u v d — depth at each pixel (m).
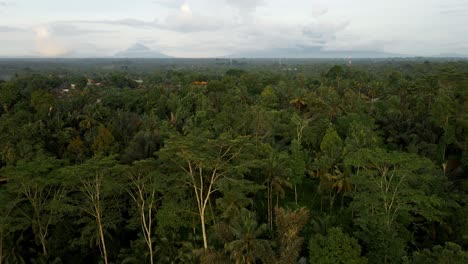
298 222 24.30
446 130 42.41
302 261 26.00
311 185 43.34
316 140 48.50
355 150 33.91
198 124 54.81
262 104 66.88
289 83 97.31
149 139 40.31
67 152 45.94
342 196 36.44
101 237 28.45
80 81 127.00
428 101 57.66
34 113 66.62
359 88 86.31
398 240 23.69
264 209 36.59
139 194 31.41
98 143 44.88
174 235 30.81
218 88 85.44
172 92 90.00
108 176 28.77
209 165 26.67
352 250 23.62
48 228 32.28
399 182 25.98
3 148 44.06
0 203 27.47
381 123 53.50
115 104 80.81
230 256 22.20
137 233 32.84
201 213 27.95
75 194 31.09
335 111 56.72
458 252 18.59
